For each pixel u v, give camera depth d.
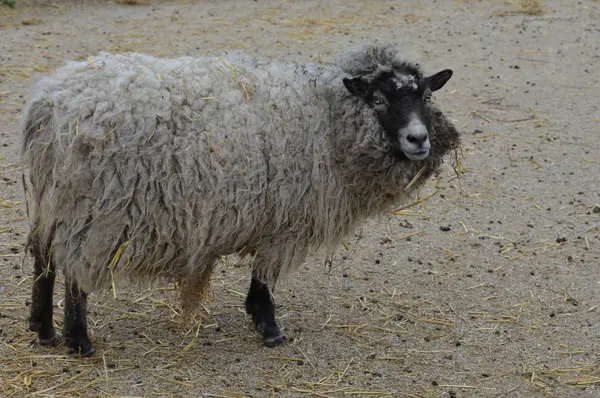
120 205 5.36
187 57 6.01
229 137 5.58
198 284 5.95
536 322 6.78
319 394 5.57
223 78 5.80
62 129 5.30
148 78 5.54
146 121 5.39
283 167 5.74
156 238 5.50
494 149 10.77
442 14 17.83
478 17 17.61
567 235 8.47
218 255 5.87
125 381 5.56
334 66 6.29
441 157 6.41
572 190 9.62
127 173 5.34
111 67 5.59
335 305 7.00
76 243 5.44
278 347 6.20
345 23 16.70
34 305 5.89
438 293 7.29
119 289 6.91
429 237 8.41
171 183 5.41
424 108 6.04
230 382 5.65
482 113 12.05
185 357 5.96
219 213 5.57
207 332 6.40
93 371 5.67
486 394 5.68
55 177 5.34
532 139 11.14
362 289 7.32
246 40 15.09
